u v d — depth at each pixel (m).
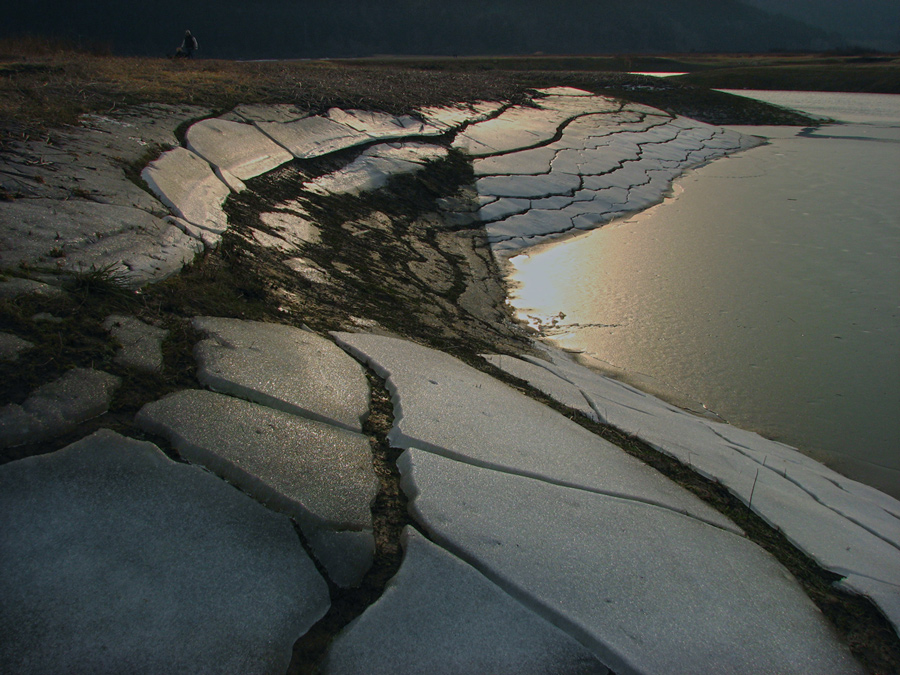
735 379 5.43
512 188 9.61
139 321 3.16
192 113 7.41
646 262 8.01
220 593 1.96
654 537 2.65
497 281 7.06
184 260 4.03
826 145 16.20
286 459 2.50
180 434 2.45
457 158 10.03
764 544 2.92
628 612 2.19
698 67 41.66
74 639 1.75
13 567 1.88
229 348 3.16
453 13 150.50
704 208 10.50
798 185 12.05
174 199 4.96
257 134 7.68
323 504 2.35
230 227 5.14
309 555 2.17
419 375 3.57
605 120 15.23
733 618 2.32
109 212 4.21
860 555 2.97
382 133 9.62
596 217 9.56
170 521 2.12
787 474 3.88
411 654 1.92
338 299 4.75
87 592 1.86
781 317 6.59
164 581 1.95
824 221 9.78
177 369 2.89
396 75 15.45
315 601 2.04
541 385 4.26
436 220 8.06
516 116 13.59
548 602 2.13
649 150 13.77
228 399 2.76
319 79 11.86
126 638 1.78
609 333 6.15
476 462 2.86
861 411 5.04
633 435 3.75
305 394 2.99
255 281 4.27
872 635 2.47
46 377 2.54
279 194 6.66
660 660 2.03
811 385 5.38
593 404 4.13
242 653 1.83
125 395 2.62
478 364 4.39
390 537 2.36
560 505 2.70
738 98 20.66
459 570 2.21
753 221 9.80
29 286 3.05
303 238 5.84
